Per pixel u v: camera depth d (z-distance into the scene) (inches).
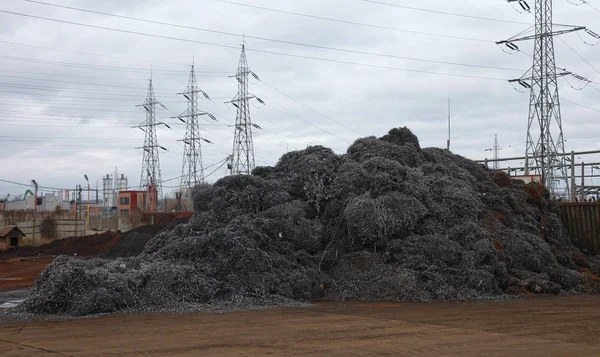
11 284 920.3
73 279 587.8
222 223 773.3
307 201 823.1
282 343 414.9
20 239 1720.0
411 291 662.5
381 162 837.8
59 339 434.3
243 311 575.5
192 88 2933.1
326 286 692.1
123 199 3058.6
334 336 441.1
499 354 382.3
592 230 1061.1
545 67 1800.0
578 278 778.8
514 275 751.7
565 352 390.3
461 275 695.7
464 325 492.1
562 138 1819.6
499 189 953.5
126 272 633.6
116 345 409.4
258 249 688.4
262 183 836.6
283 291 653.9
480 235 760.3
